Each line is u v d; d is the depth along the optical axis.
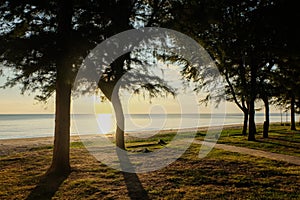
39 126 59.88
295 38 9.82
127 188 7.60
